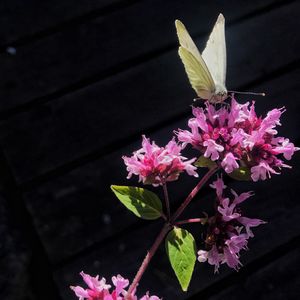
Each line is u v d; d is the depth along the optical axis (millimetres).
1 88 244
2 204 230
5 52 250
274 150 135
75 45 254
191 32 260
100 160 235
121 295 141
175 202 229
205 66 158
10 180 234
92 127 240
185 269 128
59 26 257
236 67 257
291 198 236
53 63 250
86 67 250
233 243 132
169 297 217
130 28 259
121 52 254
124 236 226
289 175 239
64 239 223
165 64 252
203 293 222
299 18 268
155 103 245
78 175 232
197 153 232
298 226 232
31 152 234
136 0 265
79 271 219
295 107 251
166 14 263
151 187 230
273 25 266
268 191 236
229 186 234
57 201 228
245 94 251
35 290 223
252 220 135
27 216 230
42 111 241
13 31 254
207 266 223
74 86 247
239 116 139
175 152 138
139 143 239
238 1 269
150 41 257
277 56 261
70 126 239
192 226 226
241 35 263
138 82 248
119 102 245
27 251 223
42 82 246
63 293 216
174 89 248
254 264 229
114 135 239
